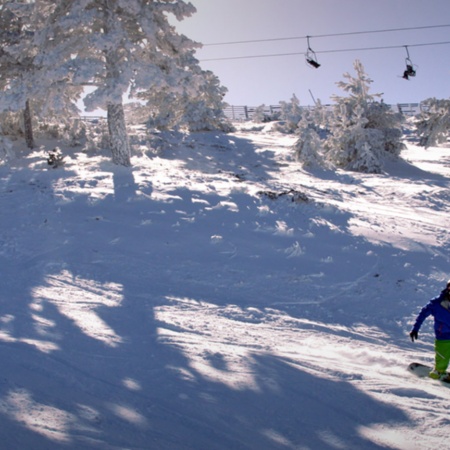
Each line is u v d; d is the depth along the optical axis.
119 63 18.33
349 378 4.61
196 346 5.26
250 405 3.77
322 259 10.37
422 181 22.72
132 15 18.83
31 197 13.81
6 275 8.30
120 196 14.00
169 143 29.41
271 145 33.41
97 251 10.11
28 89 18.70
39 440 2.76
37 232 11.06
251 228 11.95
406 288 9.27
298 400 3.95
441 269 10.41
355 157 28.17
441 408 3.99
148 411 3.48
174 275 9.19
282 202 14.09
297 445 3.22
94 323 6.06
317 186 19.41
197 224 12.01
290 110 48.12
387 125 29.33
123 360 4.63
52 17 18.61
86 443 2.82
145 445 2.95
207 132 36.25
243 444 3.16
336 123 28.89
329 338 6.55
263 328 6.69
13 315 6.04
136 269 9.34
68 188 14.81
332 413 3.76
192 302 7.76
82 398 3.54
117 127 19.39
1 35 23.38
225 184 16.69
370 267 10.18
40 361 4.21
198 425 3.35
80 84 18.41
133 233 11.25
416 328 5.46
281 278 9.38
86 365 4.33
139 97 29.05
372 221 13.51
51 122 29.47
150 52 19.34
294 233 11.77
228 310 7.46
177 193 14.58
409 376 5.08
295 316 7.63
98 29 18.98
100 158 23.22
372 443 3.29
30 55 22.75
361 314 8.02
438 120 31.83
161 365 4.53
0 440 2.69
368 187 20.31
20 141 28.48
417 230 13.10
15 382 3.61
